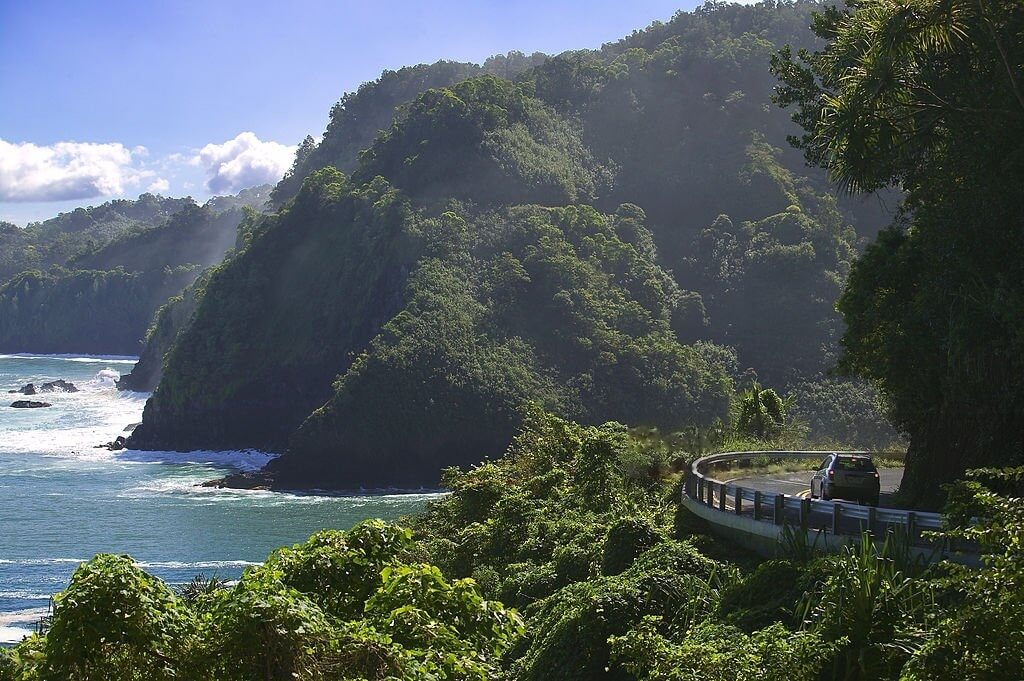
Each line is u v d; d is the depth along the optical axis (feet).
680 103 497.05
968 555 44.55
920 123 74.69
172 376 368.27
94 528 200.03
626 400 324.39
